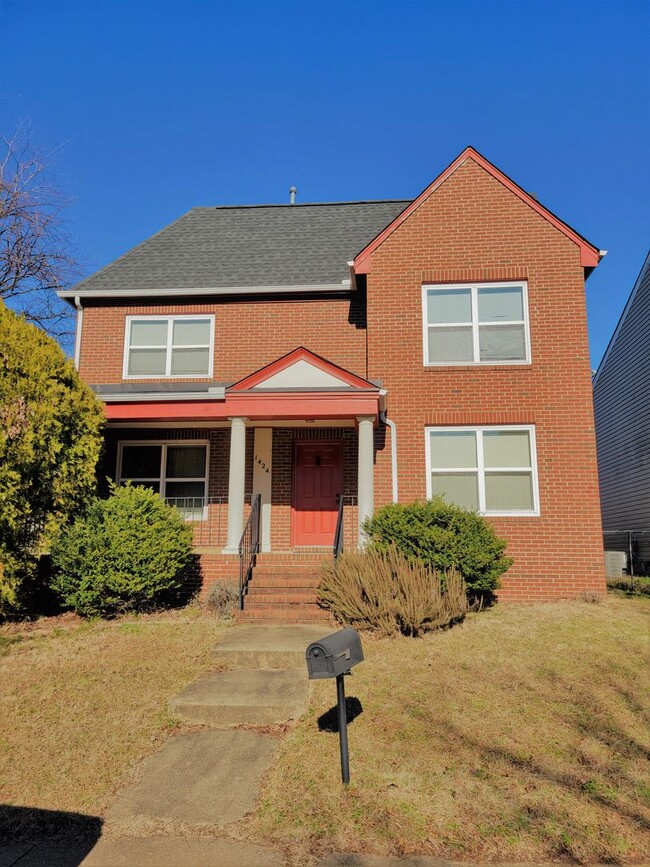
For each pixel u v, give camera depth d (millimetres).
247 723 5859
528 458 11578
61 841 4145
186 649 7727
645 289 19047
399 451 11719
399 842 4055
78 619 9141
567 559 11016
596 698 6148
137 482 13406
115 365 13734
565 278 12000
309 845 4043
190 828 4254
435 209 12539
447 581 8750
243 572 9938
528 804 4422
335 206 17281
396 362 12031
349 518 12680
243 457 11148
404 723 5664
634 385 19781
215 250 15391
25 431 8883
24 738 5520
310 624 8773
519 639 7977
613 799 4488
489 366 11844
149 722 5855
